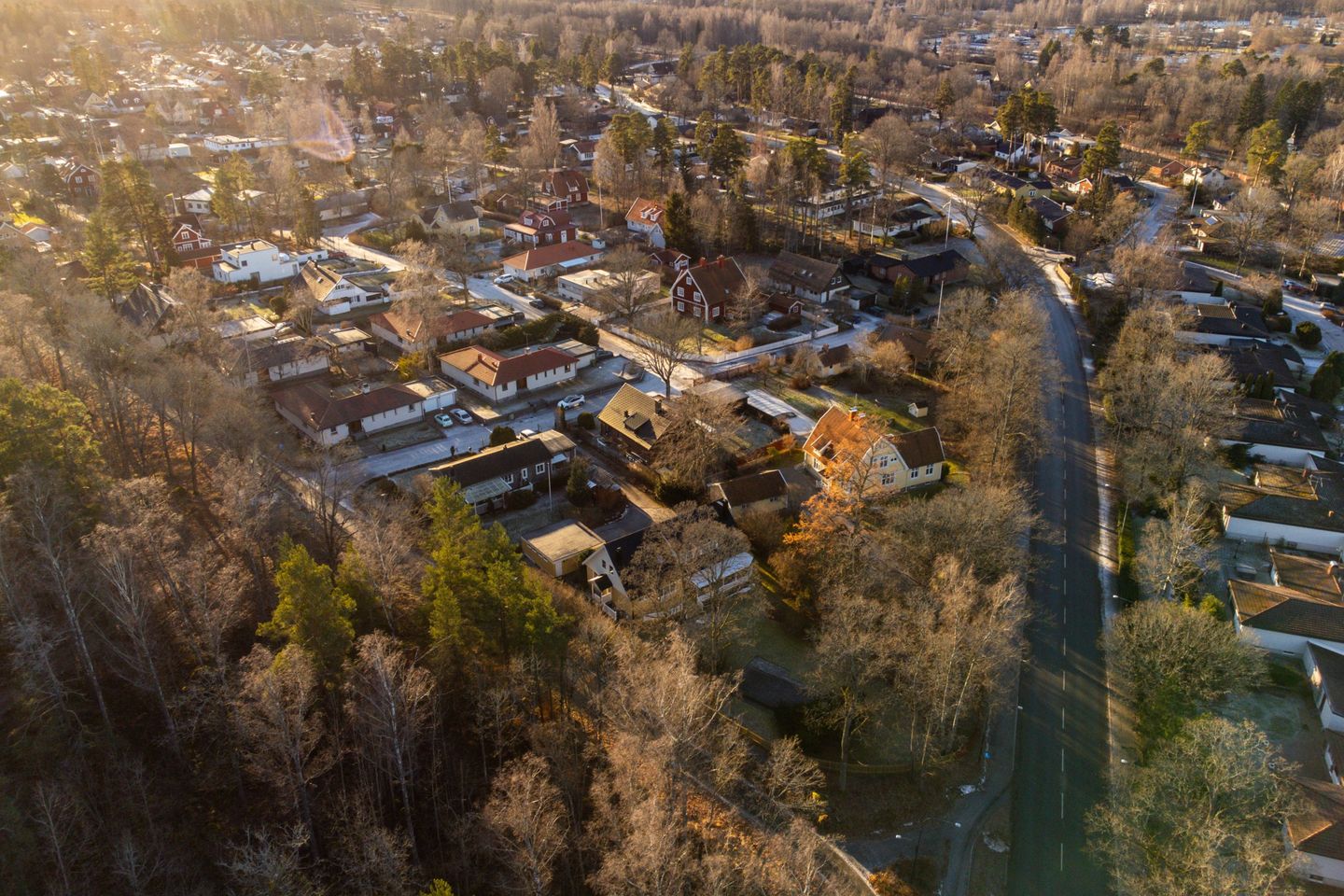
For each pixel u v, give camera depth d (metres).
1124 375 87.56
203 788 45.69
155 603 50.34
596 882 40.78
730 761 48.44
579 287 122.12
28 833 38.34
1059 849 49.50
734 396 92.94
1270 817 47.94
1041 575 70.62
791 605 65.69
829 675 53.25
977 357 89.81
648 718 43.75
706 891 39.31
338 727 45.84
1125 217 135.38
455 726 50.97
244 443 71.00
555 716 52.31
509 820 38.53
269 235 141.38
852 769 53.12
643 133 169.38
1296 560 68.00
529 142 178.75
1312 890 45.84
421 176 162.25
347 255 134.50
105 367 74.06
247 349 91.00
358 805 42.03
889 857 48.53
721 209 139.75
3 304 76.75
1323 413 90.19
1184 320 101.81
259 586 55.78
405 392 89.94
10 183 153.25
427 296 102.25
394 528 58.50
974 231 149.75
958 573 56.44
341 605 47.00
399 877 40.41
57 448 53.09
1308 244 130.88
